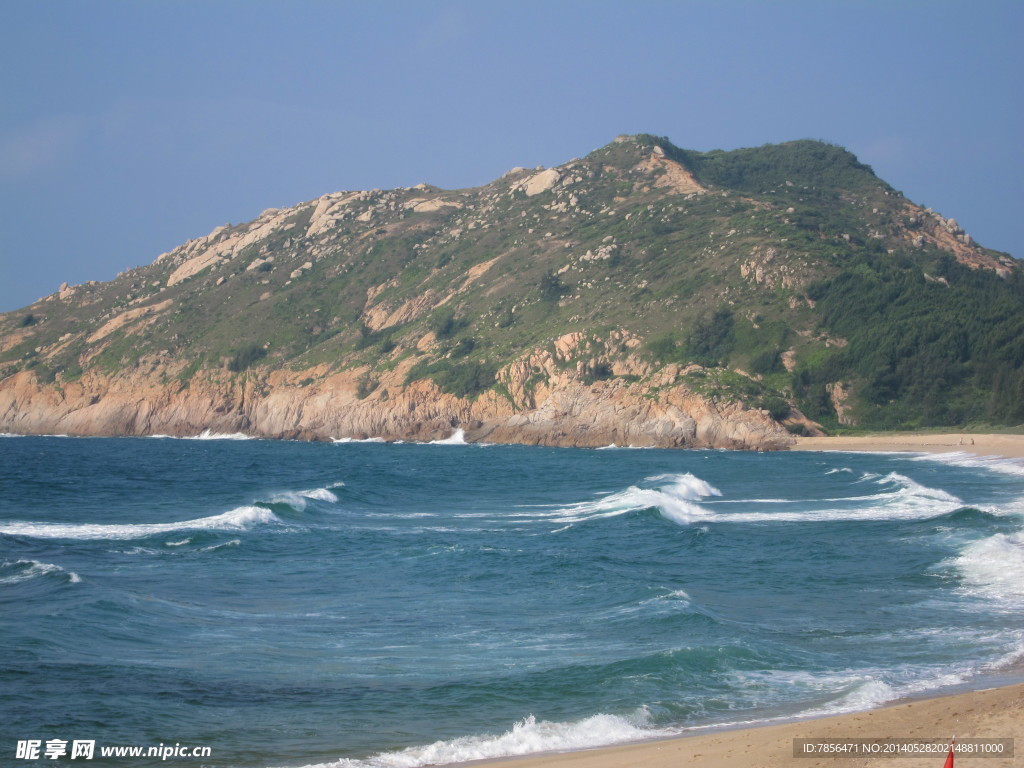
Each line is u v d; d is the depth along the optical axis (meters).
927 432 111.56
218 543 37.97
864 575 31.59
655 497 52.09
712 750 15.36
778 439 112.62
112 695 18.56
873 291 130.75
